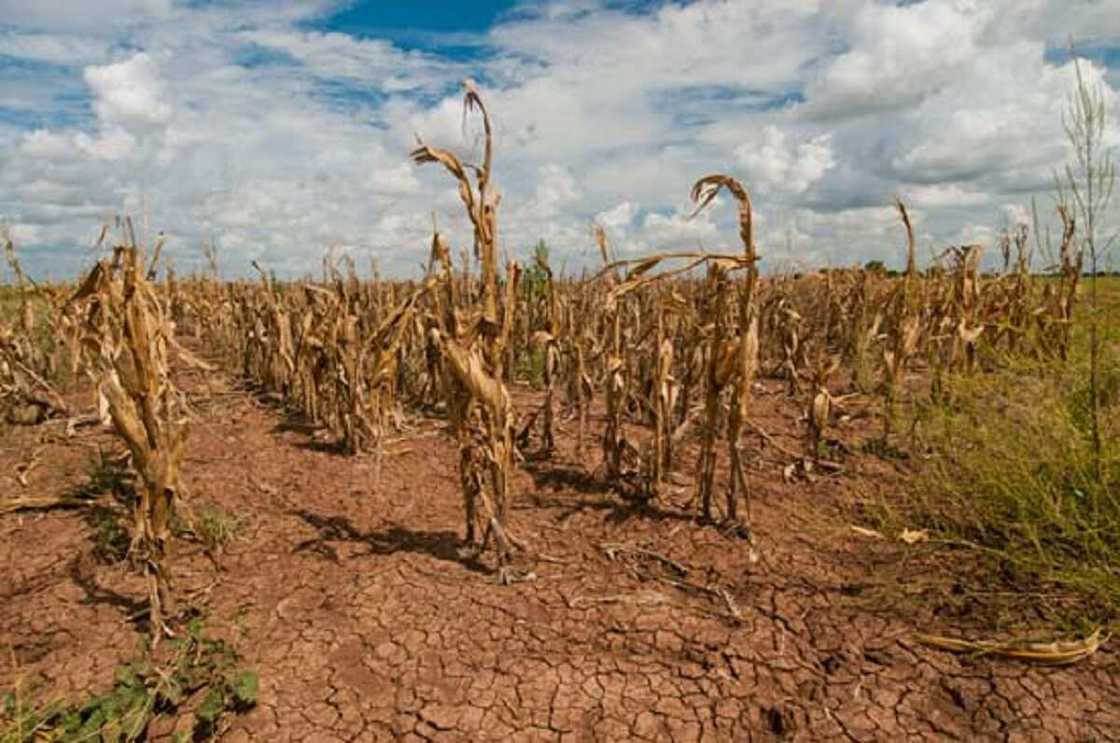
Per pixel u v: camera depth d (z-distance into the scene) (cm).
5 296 775
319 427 576
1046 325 572
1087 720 223
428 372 606
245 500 418
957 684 243
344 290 507
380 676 255
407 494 429
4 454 489
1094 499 295
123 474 433
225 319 895
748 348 335
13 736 210
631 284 345
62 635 281
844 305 838
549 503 406
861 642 268
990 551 300
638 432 541
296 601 303
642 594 304
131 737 216
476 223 302
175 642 254
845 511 382
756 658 261
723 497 404
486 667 259
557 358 479
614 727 231
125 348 256
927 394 559
